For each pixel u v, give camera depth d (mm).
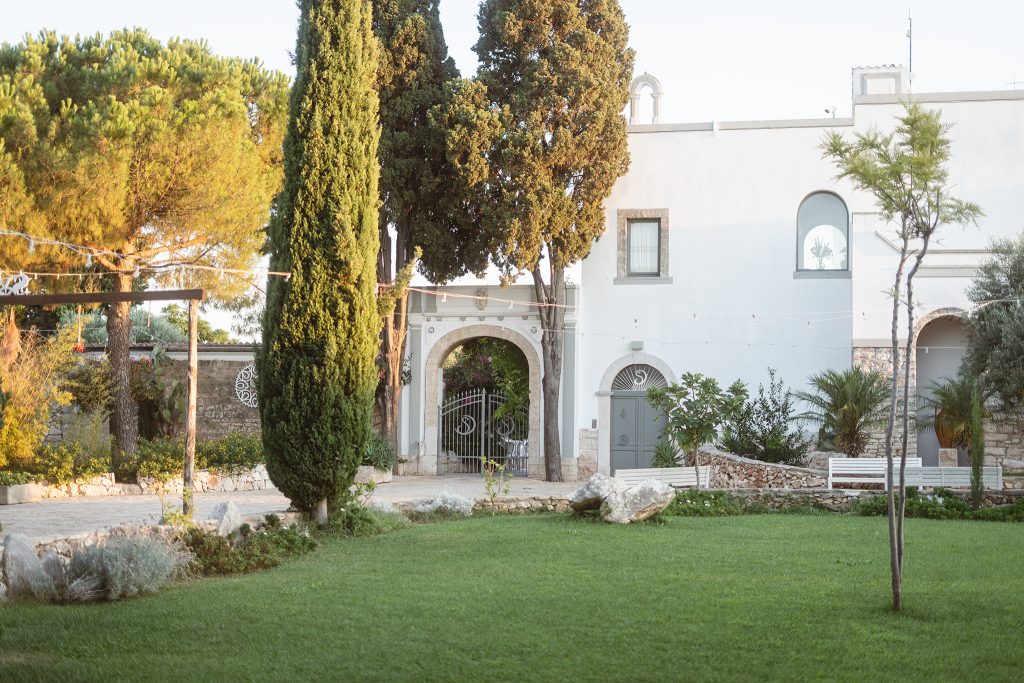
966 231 25453
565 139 24734
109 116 18281
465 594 9789
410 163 25703
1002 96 25578
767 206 26766
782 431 23703
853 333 24078
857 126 26219
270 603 9359
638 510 15539
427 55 26312
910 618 8781
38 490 18531
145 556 9891
